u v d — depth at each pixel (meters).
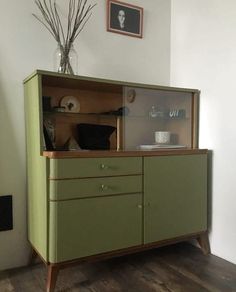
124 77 2.40
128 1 2.41
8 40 1.95
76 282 1.82
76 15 2.16
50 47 2.09
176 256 2.21
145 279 1.86
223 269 1.99
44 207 1.71
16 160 2.01
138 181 1.93
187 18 2.43
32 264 2.05
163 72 2.59
